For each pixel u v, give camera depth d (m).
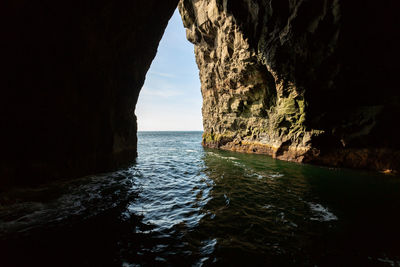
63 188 8.65
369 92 14.32
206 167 15.11
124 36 12.41
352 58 13.73
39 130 8.36
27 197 7.34
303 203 7.61
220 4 21.58
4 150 7.32
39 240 4.80
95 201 7.46
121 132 15.20
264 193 8.78
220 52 25.12
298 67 15.77
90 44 9.97
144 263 4.12
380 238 5.21
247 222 6.01
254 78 21.30
